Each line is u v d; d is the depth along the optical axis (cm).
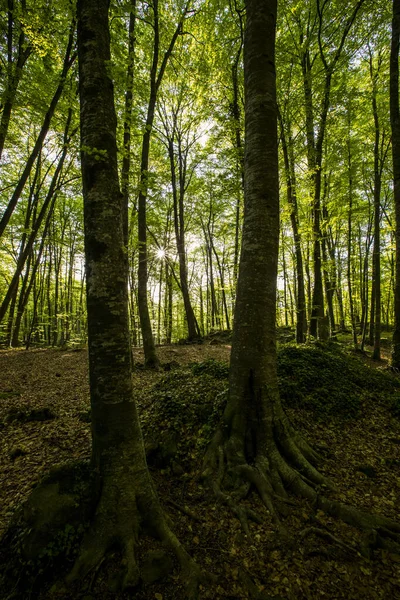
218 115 1139
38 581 274
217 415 487
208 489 396
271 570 297
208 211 2403
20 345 2222
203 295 3906
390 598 270
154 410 546
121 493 316
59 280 2778
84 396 773
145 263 1057
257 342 447
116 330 322
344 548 317
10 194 1777
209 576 287
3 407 702
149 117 941
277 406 450
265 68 469
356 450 500
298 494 388
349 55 1055
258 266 457
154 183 636
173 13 1097
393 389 732
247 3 491
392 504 388
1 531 324
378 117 1161
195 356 1288
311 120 1057
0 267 2320
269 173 464
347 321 3022
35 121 1202
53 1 673
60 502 311
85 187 331
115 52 700
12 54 902
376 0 958
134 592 269
